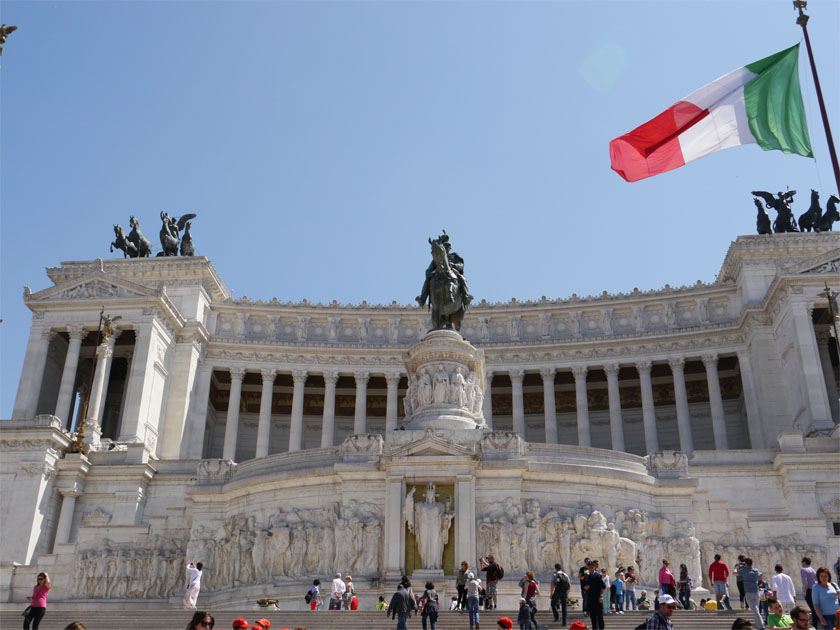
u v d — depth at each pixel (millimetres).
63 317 76438
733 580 45875
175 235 87938
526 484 42000
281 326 86375
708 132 30766
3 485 55438
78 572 47344
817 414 67250
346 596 35469
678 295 82812
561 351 83750
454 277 52375
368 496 41906
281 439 89688
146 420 72938
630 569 34781
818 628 21734
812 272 72250
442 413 47312
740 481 54625
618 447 79625
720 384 86625
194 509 45750
